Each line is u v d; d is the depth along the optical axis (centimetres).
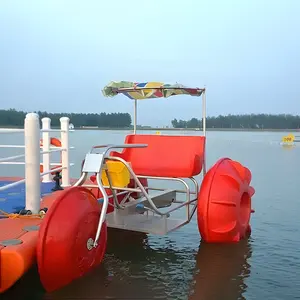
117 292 511
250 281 559
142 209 707
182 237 771
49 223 432
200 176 1725
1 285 408
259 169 2342
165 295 507
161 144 787
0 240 430
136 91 797
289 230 850
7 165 2314
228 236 657
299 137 9256
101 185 517
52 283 440
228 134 12719
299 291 529
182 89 768
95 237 486
